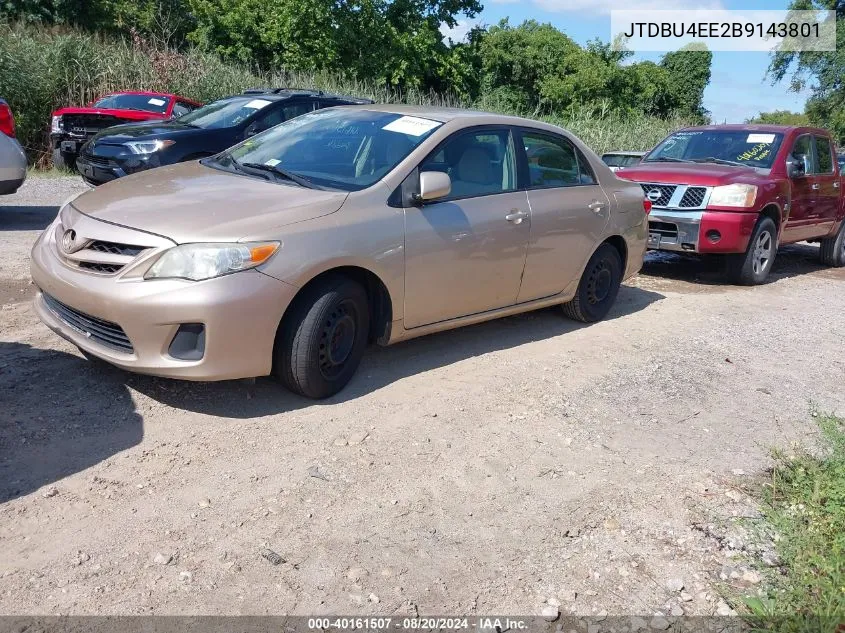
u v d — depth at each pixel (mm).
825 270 11094
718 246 8609
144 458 3789
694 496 3902
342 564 3158
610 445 4395
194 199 4465
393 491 3715
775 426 4871
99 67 16797
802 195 9875
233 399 4484
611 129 20938
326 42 25922
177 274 3961
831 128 32938
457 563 3236
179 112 14922
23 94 15734
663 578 3246
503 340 6098
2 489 3422
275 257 4117
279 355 4371
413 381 5051
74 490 3475
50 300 4574
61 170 14555
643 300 7977
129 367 4078
